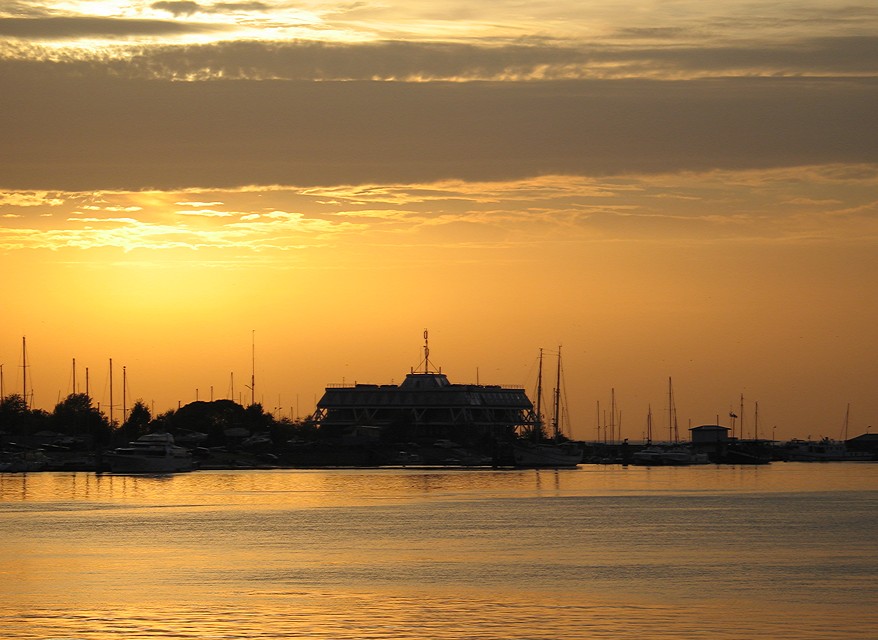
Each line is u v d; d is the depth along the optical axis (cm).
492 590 10962
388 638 8975
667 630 9238
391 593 10794
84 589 11031
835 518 18388
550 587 11125
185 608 10069
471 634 9100
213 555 13488
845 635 9088
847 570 12225
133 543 14675
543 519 18100
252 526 16825
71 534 15712
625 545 14450
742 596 10638
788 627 9338
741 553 13625
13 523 17238
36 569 12362
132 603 10306
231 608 10075
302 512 19162
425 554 13562
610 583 11362
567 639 8931
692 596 10644
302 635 9062
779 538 15262
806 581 11481
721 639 8962
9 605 10219
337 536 15525
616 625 9400
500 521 17712
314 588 11081
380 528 16575
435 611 9938
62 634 9125
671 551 13838
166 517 18188
